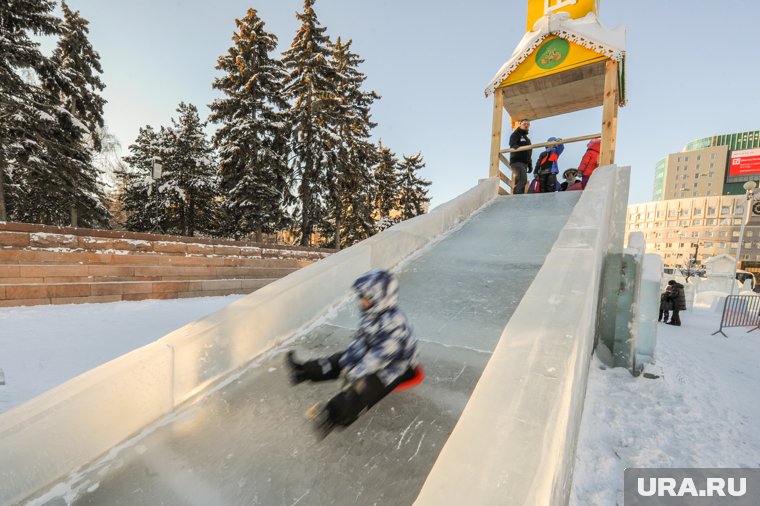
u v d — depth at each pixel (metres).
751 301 11.33
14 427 1.64
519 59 6.89
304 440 2.00
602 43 5.94
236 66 20.53
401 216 38.12
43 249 7.35
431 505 1.11
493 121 7.37
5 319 5.88
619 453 2.98
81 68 21.16
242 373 2.65
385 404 2.22
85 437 1.85
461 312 3.29
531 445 1.28
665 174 124.06
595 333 4.67
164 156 25.59
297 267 13.30
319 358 2.62
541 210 5.91
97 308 7.27
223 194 24.67
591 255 2.94
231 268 11.02
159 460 1.88
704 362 6.37
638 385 4.45
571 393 1.72
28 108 14.83
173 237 9.66
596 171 5.25
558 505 1.52
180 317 6.89
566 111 8.40
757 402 4.39
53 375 3.71
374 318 2.12
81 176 18.41
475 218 6.05
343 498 1.63
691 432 3.39
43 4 14.92
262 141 20.27
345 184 24.73
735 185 110.81
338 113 23.50
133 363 2.08
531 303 2.27
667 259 91.50
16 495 1.62
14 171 17.72
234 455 1.91
